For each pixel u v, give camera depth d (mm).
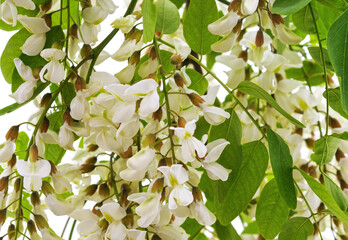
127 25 431
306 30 533
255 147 469
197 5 475
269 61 514
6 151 435
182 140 412
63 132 439
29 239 429
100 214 432
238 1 432
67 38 446
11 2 439
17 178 443
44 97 445
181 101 443
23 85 436
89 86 431
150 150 413
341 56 388
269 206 493
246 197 467
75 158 492
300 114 557
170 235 429
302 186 524
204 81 494
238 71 527
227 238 491
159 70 445
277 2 407
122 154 444
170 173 402
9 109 428
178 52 445
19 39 474
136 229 425
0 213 429
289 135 548
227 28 433
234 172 457
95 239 421
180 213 425
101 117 426
